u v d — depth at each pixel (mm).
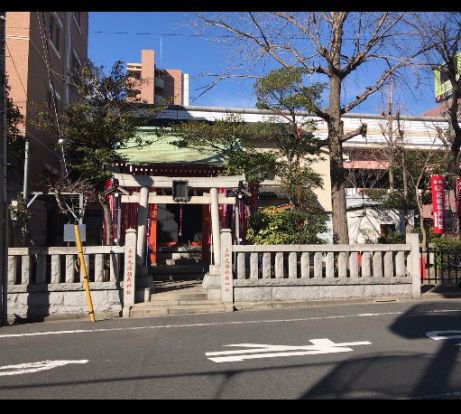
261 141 16312
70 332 8484
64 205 12516
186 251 16953
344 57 13656
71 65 22438
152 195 12508
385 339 7328
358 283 11734
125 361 6293
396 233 20375
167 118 20359
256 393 4926
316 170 20172
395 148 21562
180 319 9617
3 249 9602
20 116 13742
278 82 13234
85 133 14008
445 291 12734
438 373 5488
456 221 19125
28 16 16156
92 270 11250
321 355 6418
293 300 11336
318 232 13305
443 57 14078
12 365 6199
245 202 14359
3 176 9719
